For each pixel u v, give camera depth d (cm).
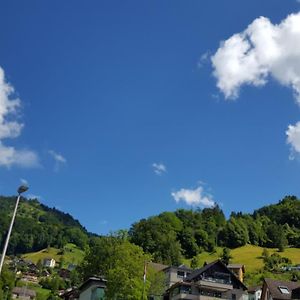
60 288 17562
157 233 17962
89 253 8988
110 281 6944
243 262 17675
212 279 9131
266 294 8156
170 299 9206
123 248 7738
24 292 15488
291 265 16250
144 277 7088
